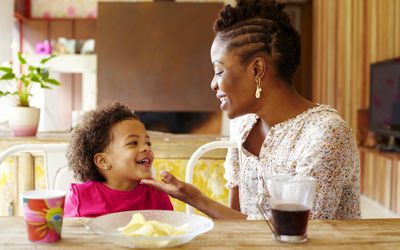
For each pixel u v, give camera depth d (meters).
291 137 1.24
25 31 5.91
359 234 0.93
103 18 5.54
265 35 1.18
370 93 4.67
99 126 1.42
